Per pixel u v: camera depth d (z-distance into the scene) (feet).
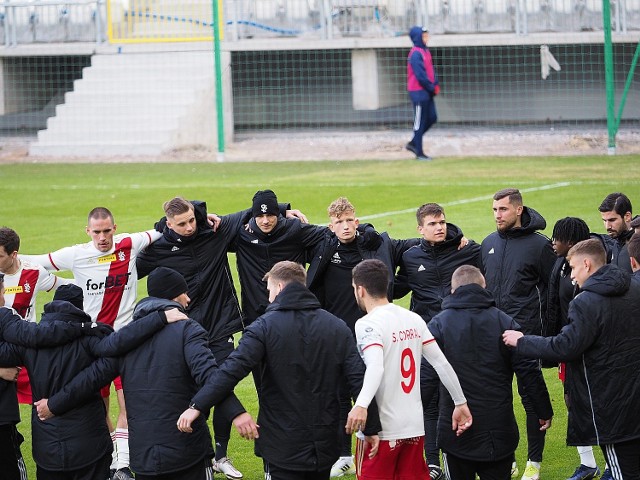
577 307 52.60
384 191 160.76
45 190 171.53
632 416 52.85
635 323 52.80
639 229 65.46
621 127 225.35
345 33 234.17
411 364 51.67
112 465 65.46
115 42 238.48
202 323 68.33
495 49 234.99
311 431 51.29
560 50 231.09
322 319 51.83
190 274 68.64
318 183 170.50
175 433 51.44
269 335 51.06
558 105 234.17
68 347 53.47
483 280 54.90
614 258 68.03
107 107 225.76
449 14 229.86
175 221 66.39
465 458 53.47
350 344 51.98
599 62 229.66
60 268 68.95
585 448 61.62
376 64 235.40
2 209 154.20
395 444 51.29
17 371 55.16
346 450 64.95
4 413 55.83
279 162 201.67
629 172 169.99
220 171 189.98
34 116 247.70
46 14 244.01
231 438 71.15
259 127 245.24
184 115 222.28
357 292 52.60
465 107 239.71
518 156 196.24
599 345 52.70
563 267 62.59
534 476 61.57
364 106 237.86
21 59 250.78
